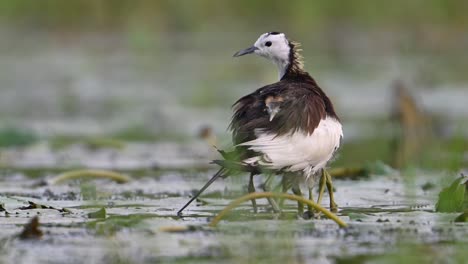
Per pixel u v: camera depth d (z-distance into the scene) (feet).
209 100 78.13
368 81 85.56
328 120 34.68
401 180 44.86
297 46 40.88
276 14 103.04
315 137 33.55
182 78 88.43
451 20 101.09
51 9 102.94
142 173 48.57
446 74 87.61
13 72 91.66
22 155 56.24
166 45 101.19
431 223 31.89
